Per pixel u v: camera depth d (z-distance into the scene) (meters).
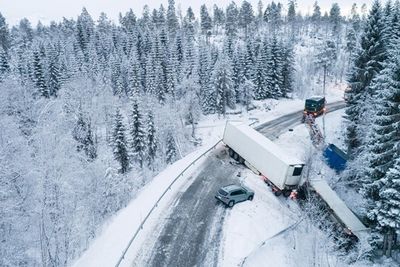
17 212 23.08
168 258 19.61
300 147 42.56
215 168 34.44
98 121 58.72
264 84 72.25
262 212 26.41
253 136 34.25
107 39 107.25
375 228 24.08
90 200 31.31
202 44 81.94
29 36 141.88
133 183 39.88
